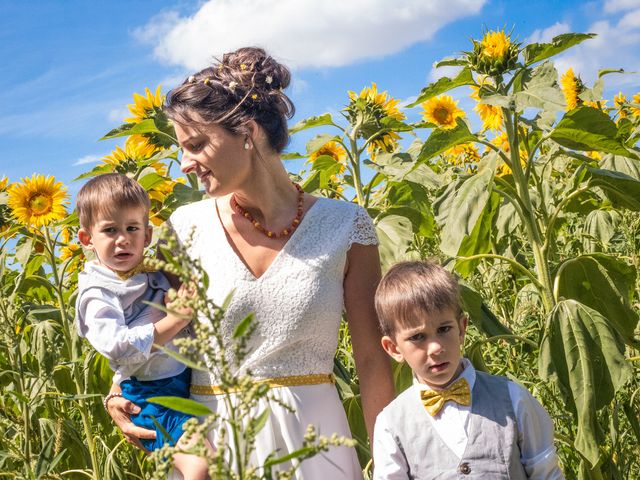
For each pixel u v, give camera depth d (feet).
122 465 12.37
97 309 8.43
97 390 12.31
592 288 11.37
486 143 11.12
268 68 7.93
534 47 10.87
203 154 7.63
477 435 7.63
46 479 11.12
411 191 13.51
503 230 13.57
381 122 13.32
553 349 10.10
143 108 13.23
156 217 12.89
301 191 8.39
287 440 7.72
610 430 10.77
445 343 7.69
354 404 11.03
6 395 12.81
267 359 7.86
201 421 8.00
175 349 8.46
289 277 7.90
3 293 11.64
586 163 11.29
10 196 13.47
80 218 8.82
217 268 8.02
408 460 7.84
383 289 7.90
